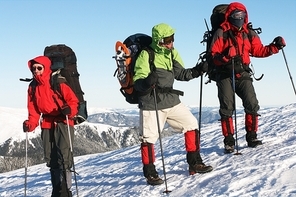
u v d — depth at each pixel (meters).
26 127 5.22
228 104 6.14
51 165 5.28
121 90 5.31
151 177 5.34
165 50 4.98
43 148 5.29
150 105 5.12
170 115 5.25
